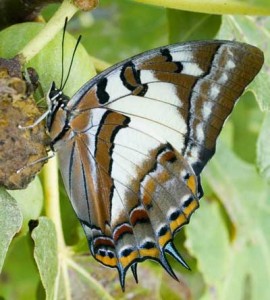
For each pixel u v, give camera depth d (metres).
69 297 0.55
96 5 0.51
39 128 0.51
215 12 0.52
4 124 0.51
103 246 0.54
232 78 0.52
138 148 0.53
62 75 0.52
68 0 0.51
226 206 0.62
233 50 0.52
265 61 0.57
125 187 0.54
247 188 0.62
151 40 0.65
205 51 0.52
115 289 0.56
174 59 0.52
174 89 0.53
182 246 0.61
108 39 0.64
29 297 0.66
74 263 0.55
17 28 0.52
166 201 0.54
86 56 0.53
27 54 0.51
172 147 0.53
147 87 0.53
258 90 0.56
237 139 0.63
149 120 0.53
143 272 0.56
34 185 0.53
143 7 0.65
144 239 0.54
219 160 0.62
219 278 0.61
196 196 0.53
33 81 0.51
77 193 0.53
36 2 0.53
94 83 0.52
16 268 0.65
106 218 0.54
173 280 0.60
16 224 0.51
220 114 0.53
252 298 0.62
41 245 0.52
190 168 0.53
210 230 0.61
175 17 0.58
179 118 0.53
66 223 0.56
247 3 0.52
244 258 0.62
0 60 0.51
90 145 0.53
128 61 0.52
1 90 0.51
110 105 0.53
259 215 0.62
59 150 0.53
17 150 0.51
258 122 0.63
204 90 0.53
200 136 0.53
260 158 0.58
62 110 0.52
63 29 0.52
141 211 0.54
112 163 0.54
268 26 0.57
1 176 0.51
